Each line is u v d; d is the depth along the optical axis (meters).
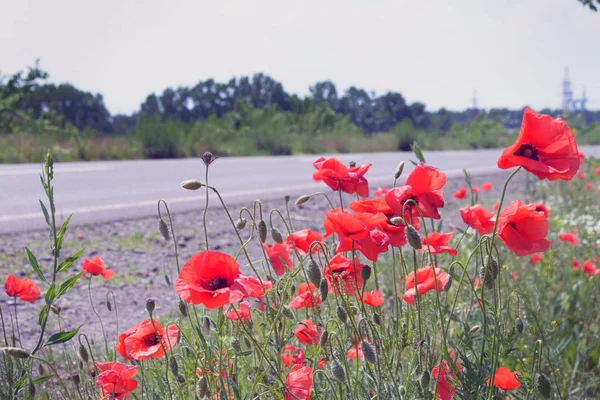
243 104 37.22
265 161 17.58
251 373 2.24
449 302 3.05
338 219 1.92
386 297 3.35
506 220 1.99
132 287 4.94
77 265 5.45
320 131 29.44
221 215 7.95
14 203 8.11
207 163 2.05
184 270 1.82
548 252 4.44
